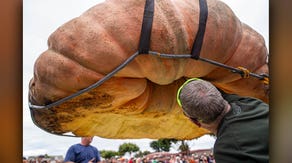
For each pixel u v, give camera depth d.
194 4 1.26
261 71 1.49
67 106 1.33
